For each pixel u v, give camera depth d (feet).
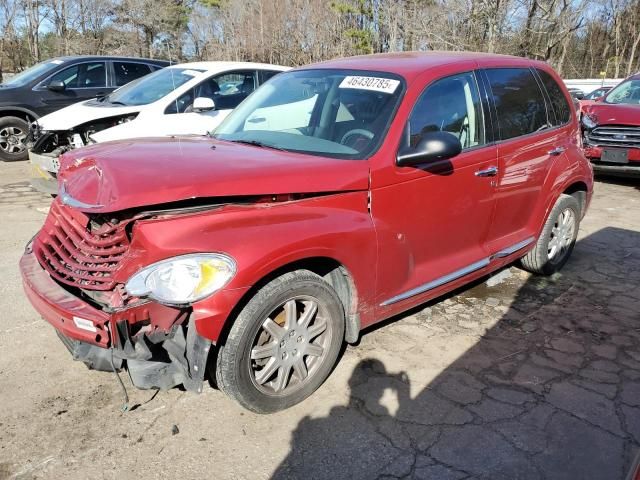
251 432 9.55
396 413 10.09
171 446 9.19
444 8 64.18
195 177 8.85
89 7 117.29
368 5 91.56
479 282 15.99
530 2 60.08
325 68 13.60
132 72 35.47
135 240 8.59
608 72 120.37
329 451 9.13
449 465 8.87
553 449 9.27
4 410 9.96
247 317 9.01
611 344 12.70
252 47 93.86
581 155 16.55
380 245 10.68
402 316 13.76
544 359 12.00
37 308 9.44
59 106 33.32
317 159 10.39
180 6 119.85
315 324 10.21
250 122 13.10
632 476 5.94
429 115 11.75
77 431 9.48
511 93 14.10
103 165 9.34
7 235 19.11
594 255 18.53
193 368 8.79
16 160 33.06
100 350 8.91
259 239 8.89
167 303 8.34
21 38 113.60
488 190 13.05
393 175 10.78
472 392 10.76
